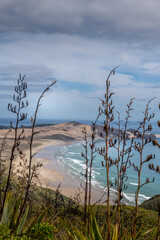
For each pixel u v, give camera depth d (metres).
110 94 2.19
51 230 2.39
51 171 53.94
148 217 11.43
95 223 2.60
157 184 50.78
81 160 72.81
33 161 59.44
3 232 2.19
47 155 79.38
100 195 36.03
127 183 50.31
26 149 74.19
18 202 2.77
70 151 96.25
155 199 23.14
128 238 2.62
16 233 2.48
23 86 2.71
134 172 60.12
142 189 46.69
